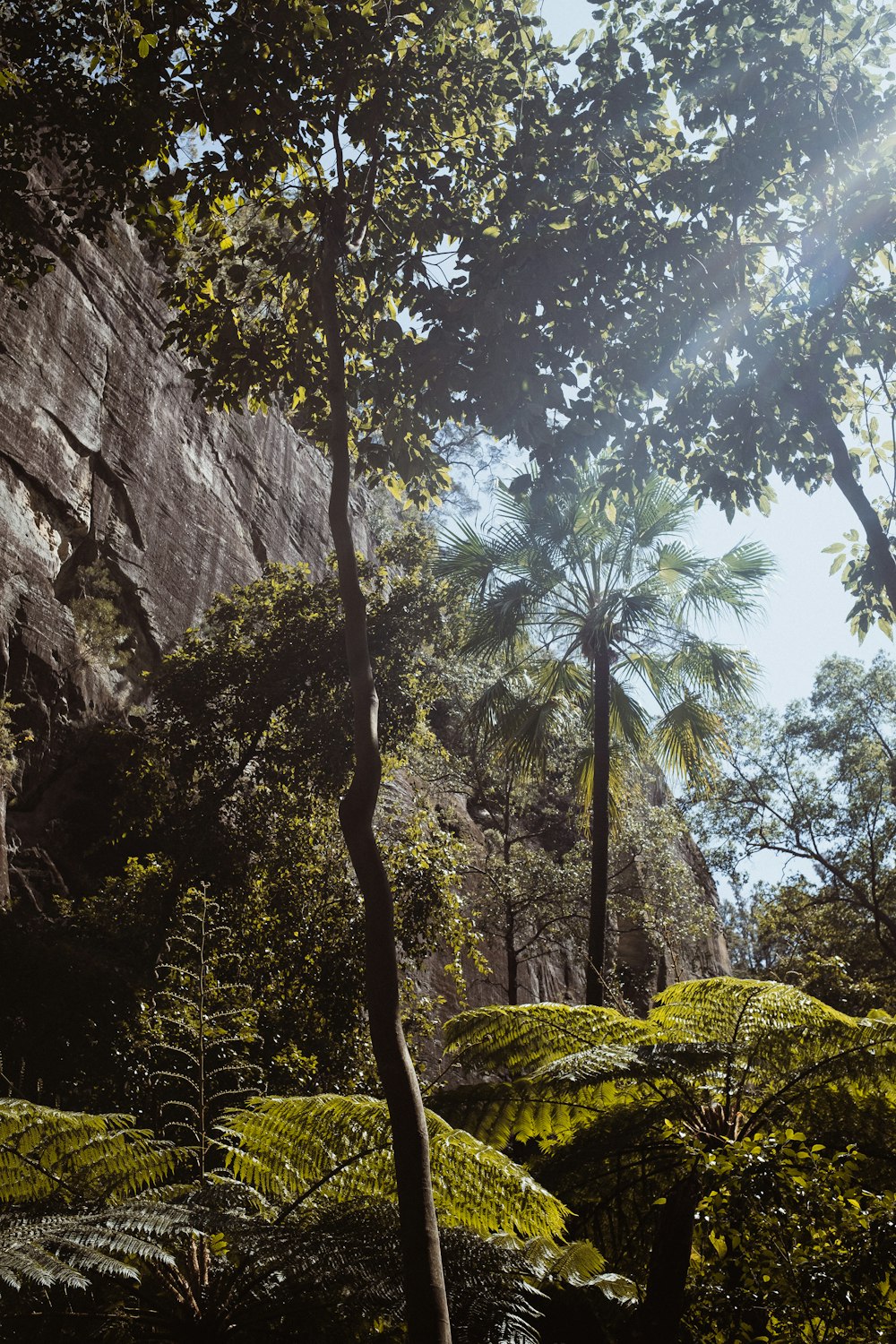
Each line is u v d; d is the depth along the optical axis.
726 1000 5.01
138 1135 3.54
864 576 6.39
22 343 16.89
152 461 19.70
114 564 17.98
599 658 10.63
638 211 5.60
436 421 5.56
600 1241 4.39
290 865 12.75
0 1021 9.08
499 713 11.72
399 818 16.17
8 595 14.94
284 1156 3.59
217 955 10.24
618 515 10.49
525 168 5.40
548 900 18.22
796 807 19.98
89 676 16.03
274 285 5.90
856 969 19.44
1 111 5.91
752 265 6.16
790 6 5.36
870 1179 4.34
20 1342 2.88
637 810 20.06
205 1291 3.01
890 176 5.31
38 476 16.56
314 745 13.50
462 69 5.50
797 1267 3.47
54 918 13.09
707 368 5.95
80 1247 2.58
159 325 20.77
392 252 5.37
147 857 12.81
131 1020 9.39
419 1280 2.29
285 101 5.02
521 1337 3.01
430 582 14.66
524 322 5.31
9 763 13.59
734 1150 3.68
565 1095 4.79
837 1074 4.46
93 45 5.80
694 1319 3.90
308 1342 2.99
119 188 5.73
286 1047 9.66
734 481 6.16
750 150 5.31
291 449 25.41
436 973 17.28
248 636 14.83
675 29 5.48
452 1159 3.58
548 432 5.31
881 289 5.74
